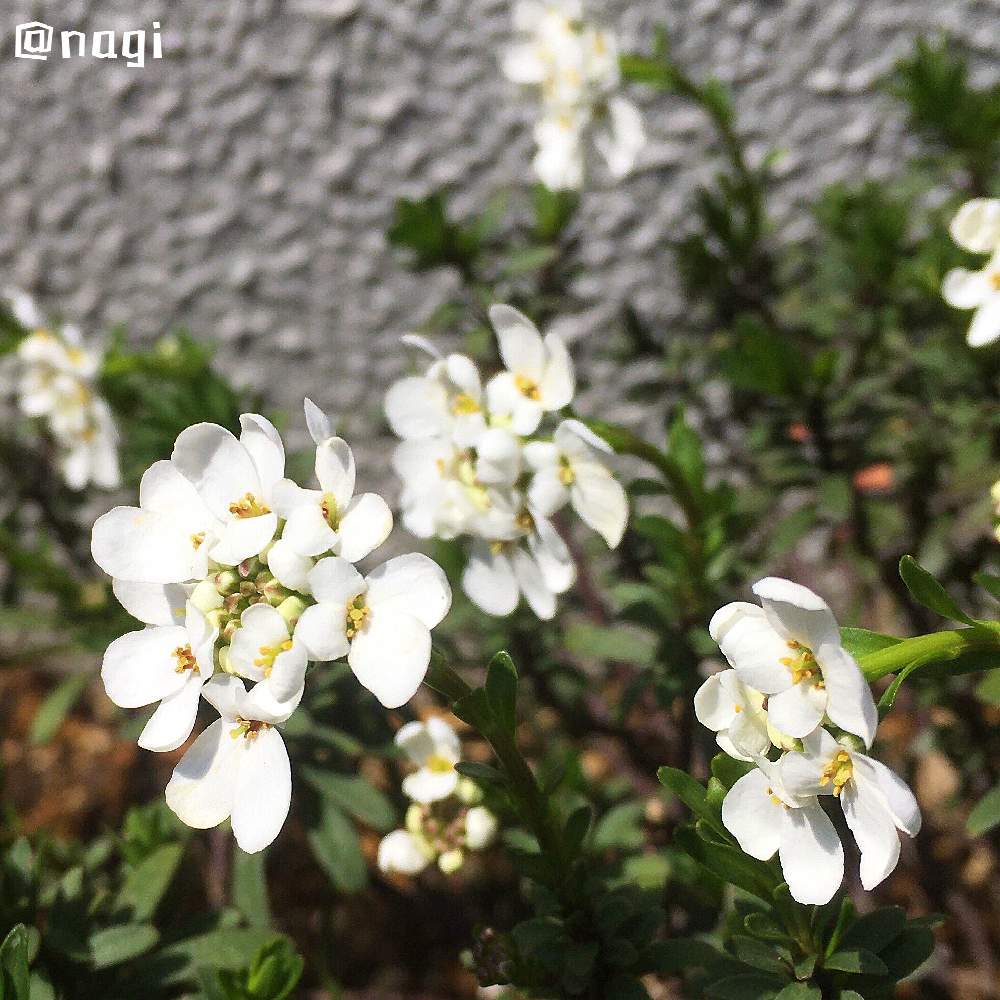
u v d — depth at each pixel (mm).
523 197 377
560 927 173
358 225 389
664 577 220
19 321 303
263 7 360
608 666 304
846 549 285
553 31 258
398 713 245
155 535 152
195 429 148
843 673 129
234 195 389
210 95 374
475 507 183
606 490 180
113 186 392
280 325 407
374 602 141
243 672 139
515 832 219
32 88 378
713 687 142
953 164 261
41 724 318
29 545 409
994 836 282
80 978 198
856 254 272
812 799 138
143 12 365
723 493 219
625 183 369
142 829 237
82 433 290
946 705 265
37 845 243
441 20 355
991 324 194
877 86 280
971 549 271
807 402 250
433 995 329
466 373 182
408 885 333
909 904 327
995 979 299
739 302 293
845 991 151
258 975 174
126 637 151
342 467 145
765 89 354
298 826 311
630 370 388
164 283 406
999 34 338
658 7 346
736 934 163
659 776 146
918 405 272
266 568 147
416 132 373
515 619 261
